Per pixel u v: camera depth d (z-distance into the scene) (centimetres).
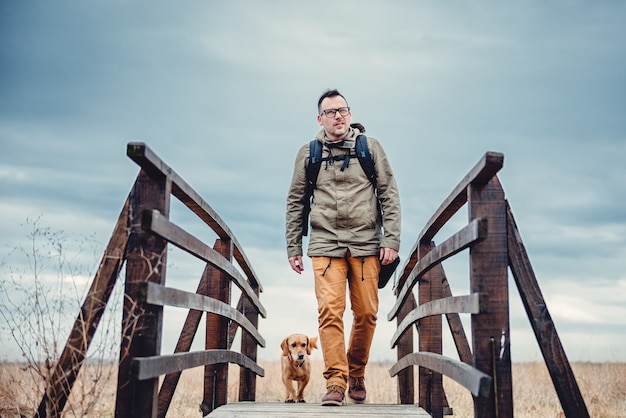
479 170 317
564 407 325
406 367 562
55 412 337
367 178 528
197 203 427
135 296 337
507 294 328
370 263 527
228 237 546
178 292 363
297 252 549
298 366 730
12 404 379
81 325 342
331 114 524
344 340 519
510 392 320
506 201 338
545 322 331
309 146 539
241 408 491
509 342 323
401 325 588
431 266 433
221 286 545
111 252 345
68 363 342
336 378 509
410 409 491
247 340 680
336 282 519
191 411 721
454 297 361
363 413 460
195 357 409
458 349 575
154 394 334
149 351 333
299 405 521
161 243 343
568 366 327
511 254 337
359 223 521
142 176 351
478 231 308
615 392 936
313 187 534
